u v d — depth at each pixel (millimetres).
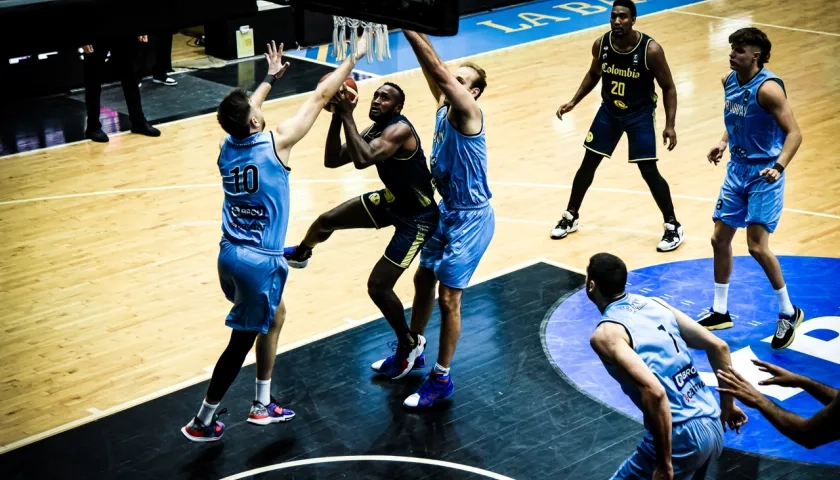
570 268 8180
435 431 5992
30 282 8070
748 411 6133
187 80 14031
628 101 8312
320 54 15266
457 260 6070
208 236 8953
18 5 3174
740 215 6840
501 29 16594
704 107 12352
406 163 6004
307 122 5609
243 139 5562
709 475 5496
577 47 15352
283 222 5664
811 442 3693
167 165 10828
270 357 5992
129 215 9438
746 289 7746
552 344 6996
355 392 6445
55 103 13125
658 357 4488
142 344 7098
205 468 5664
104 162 10938
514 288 7840
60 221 9305
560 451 5762
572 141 11203
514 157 10711
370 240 8867
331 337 7160
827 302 7465
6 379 6629
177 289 7945
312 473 5598
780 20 16672
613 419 6082
